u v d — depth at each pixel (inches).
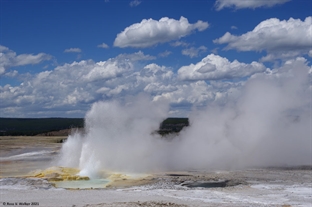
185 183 1037.2
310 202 796.6
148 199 792.3
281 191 924.6
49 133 4291.3
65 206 708.7
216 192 900.6
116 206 693.9
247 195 866.8
